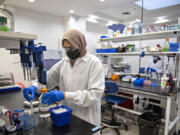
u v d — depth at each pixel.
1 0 0.83
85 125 0.82
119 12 3.95
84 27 4.26
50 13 3.78
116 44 3.37
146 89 2.02
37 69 1.07
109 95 2.48
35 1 2.89
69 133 0.73
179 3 3.24
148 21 3.89
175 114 2.26
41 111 1.00
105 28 5.37
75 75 1.16
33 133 0.73
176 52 2.03
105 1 2.99
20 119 0.77
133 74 2.82
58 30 4.05
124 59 3.99
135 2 3.21
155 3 3.29
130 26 2.66
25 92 0.93
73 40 1.03
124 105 3.09
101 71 1.11
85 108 1.15
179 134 2.12
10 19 0.91
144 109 2.98
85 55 1.17
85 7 3.33
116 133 2.21
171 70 2.32
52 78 1.33
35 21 3.51
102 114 2.88
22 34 0.76
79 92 0.99
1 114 0.80
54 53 3.54
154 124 1.85
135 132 2.23
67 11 3.62
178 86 2.18
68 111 0.81
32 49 0.99
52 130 0.76
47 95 0.89
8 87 1.74
